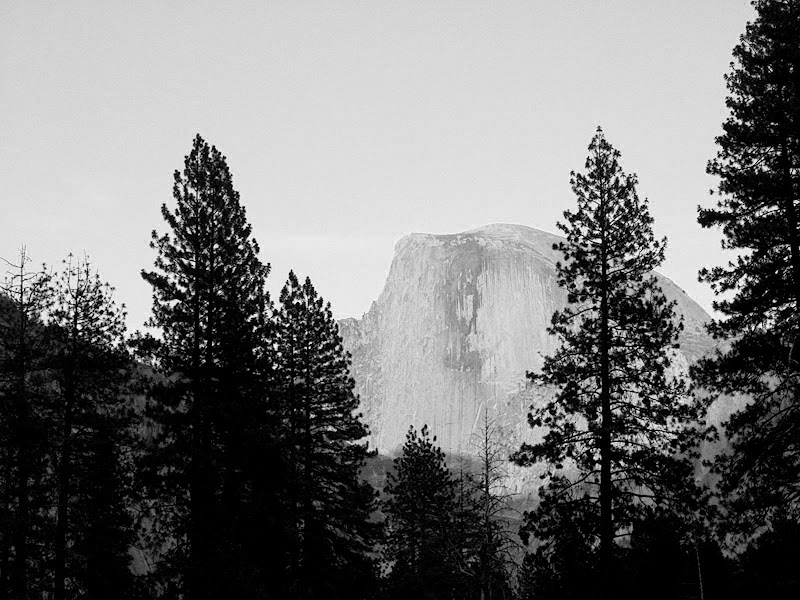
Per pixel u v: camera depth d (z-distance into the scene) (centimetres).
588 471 2642
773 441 2158
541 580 2678
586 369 2667
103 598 2711
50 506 2606
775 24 2411
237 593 2511
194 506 2619
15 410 2481
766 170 2386
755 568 2378
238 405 2708
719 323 2361
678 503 2469
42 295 2578
